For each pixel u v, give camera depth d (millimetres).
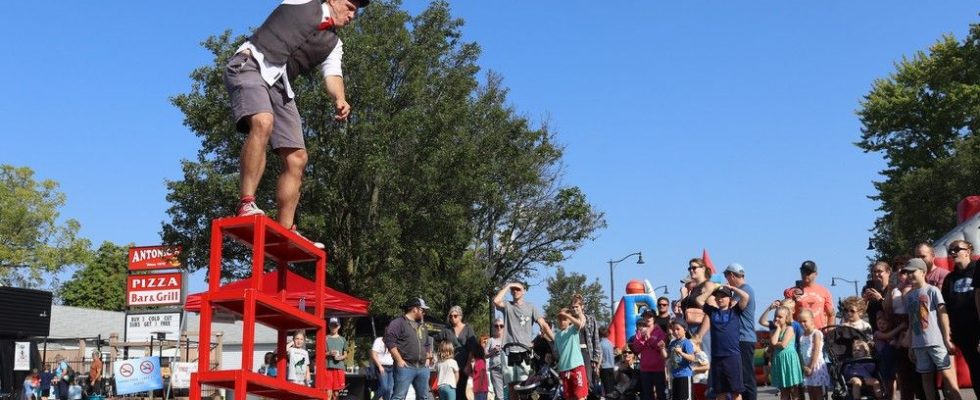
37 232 62594
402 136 29484
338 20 5586
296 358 14906
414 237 31125
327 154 28594
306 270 29469
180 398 21844
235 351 44188
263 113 5203
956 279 9195
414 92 29688
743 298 10102
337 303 14859
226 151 29656
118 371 20703
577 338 12148
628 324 20922
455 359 14484
